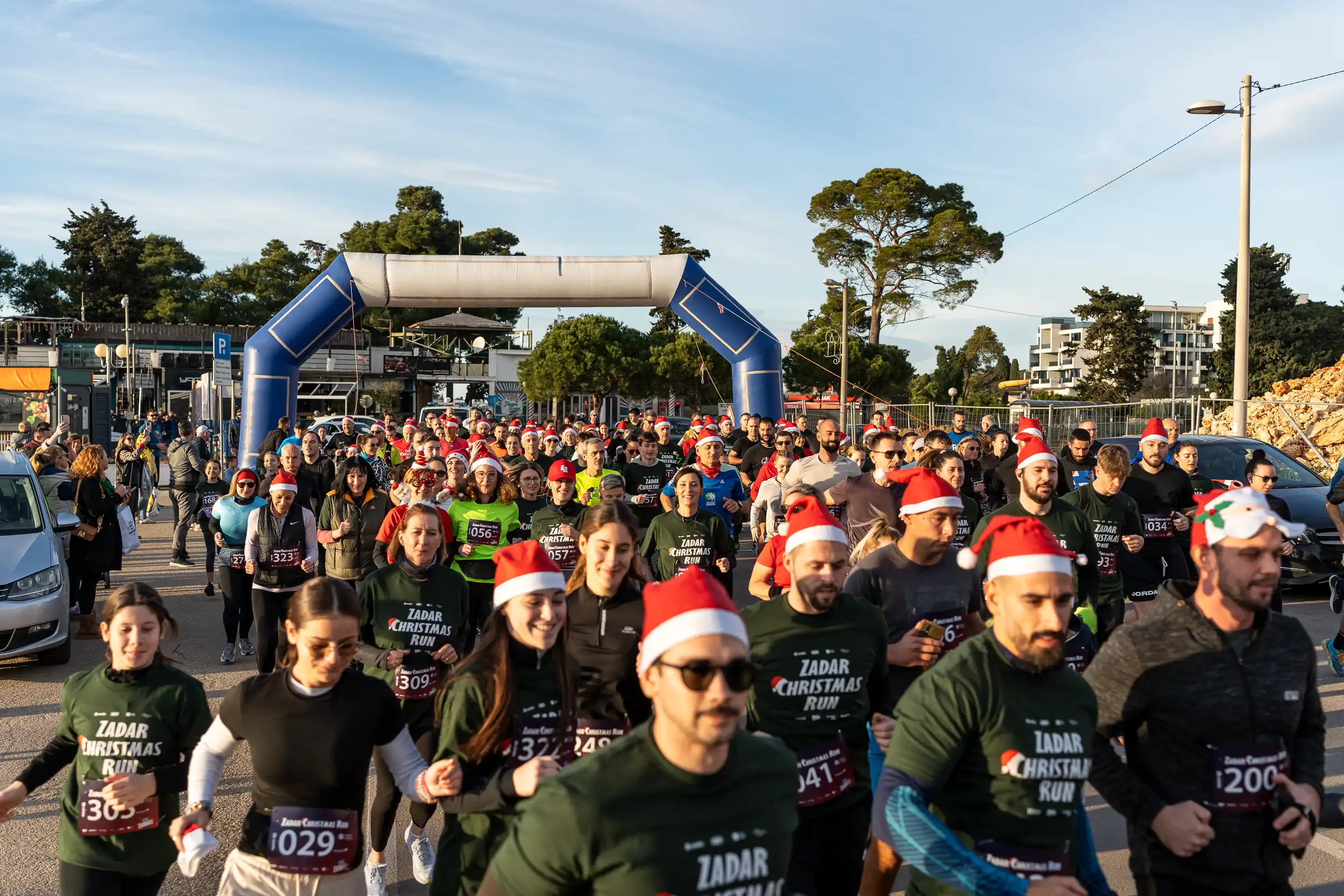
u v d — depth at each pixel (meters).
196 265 81.69
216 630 10.27
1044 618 2.78
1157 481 8.03
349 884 3.34
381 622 5.10
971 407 25.61
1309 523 11.12
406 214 76.75
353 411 50.84
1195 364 70.56
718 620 2.16
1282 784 2.97
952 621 4.68
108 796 3.56
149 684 3.71
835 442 9.72
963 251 53.50
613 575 4.17
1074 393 71.88
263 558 7.64
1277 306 40.06
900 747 2.88
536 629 3.47
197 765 3.37
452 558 7.58
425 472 7.80
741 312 19.12
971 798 2.85
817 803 3.77
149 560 15.14
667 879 2.12
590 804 2.12
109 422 27.89
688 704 2.12
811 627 3.85
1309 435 19.03
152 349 53.38
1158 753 3.05
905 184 54.72
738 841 2.18
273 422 18.36
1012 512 6.11
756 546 13.90
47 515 9.16
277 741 3.27
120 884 3.66
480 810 3.21
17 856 5.18
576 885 2.16
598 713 4.20
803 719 3.82
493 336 65.12
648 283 18.83
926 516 4.57
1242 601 2.92
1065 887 2.58
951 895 2.96
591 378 48.44
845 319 37.22
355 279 18.48
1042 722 2.82
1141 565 8.04
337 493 8.01
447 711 3.48
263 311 77.69
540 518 8.05
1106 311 49.25
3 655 8.27
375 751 4.66
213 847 3.21
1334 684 8.00
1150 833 3.04
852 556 5.82
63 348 55.50
